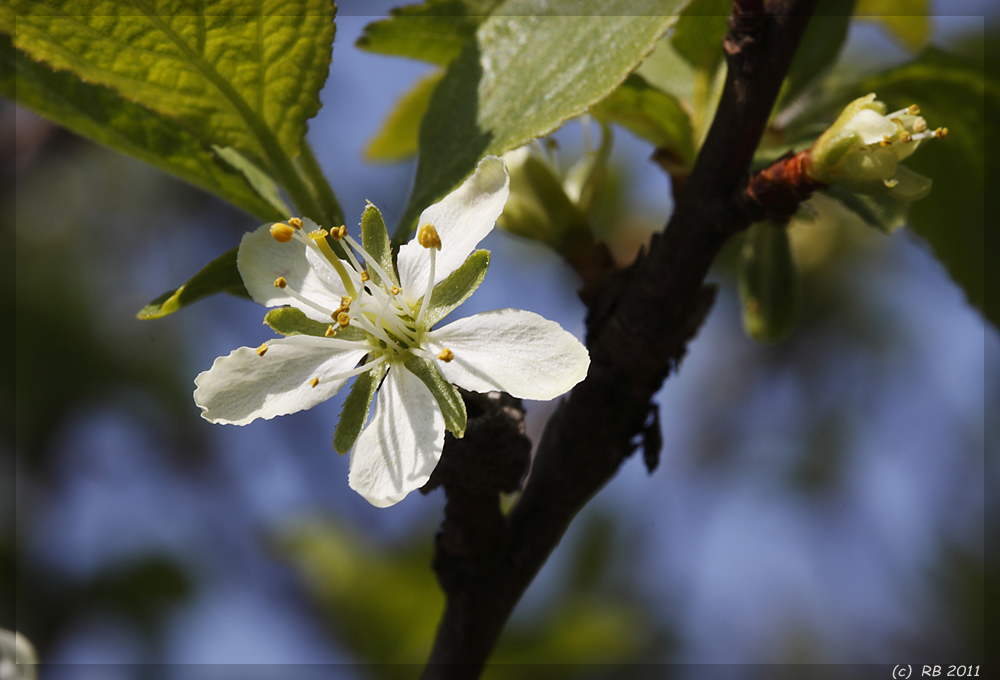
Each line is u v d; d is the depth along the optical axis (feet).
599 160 0.78
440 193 0.73
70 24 0.70
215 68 0.71
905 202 0.74
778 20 0.70
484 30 0.74
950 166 0.82
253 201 0.75
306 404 0.71
